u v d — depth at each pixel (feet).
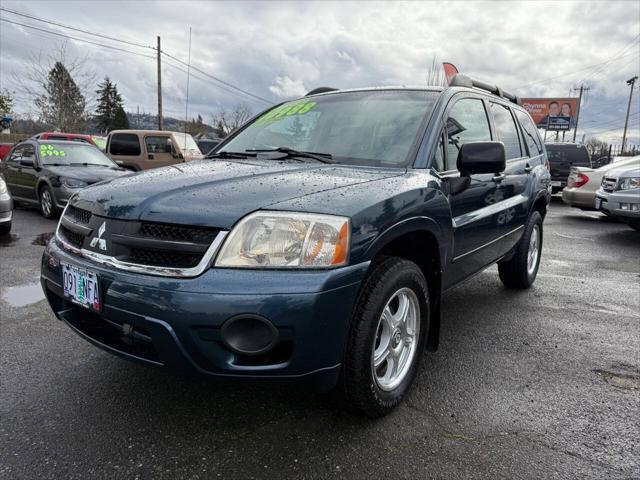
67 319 8.21
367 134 10.14
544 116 152.56
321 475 6.73
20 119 123.34
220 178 8.07
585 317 13.61
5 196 22.94
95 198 7.91
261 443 7.41
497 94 14.61
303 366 6.56
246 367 6.48
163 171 9.21
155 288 6.49
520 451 7.36
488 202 11.77
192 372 6.59
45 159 29.86
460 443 7.53
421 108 10.30
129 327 6.88
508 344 11.55
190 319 6.28
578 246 25.16
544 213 16.94
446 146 10.03
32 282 15.76
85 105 111.55
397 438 7.61
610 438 7.75
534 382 9.62
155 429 7.72
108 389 8.91
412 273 8.13
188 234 6.68
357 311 7.27
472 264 11.37
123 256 6.98
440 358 10.68
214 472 6.75
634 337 12.16
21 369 9.64
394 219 7.51
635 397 9.10
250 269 6.41
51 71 107.65
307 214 6.71
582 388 9.41
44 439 7.40
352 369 7.26
